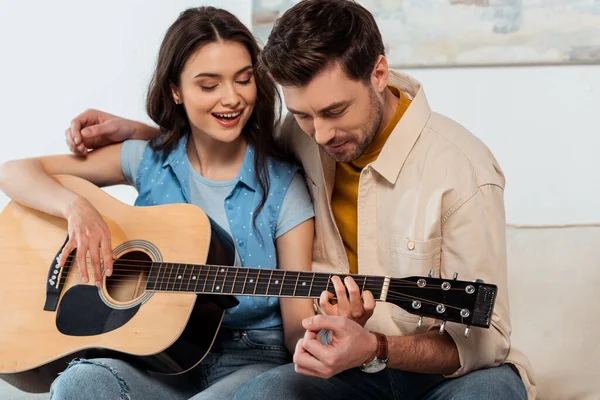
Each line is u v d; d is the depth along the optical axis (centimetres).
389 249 196
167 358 195
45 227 217
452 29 311
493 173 190
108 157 229
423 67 317
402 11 314
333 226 206
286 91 181
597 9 300
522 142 313
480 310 166
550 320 232
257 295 186
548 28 304
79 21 358
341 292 171
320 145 184
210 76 200
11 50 362
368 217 198
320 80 175
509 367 194
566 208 312
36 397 279
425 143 193
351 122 180
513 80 312
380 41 183
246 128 217
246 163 214
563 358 229
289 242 210
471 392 179
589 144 309
